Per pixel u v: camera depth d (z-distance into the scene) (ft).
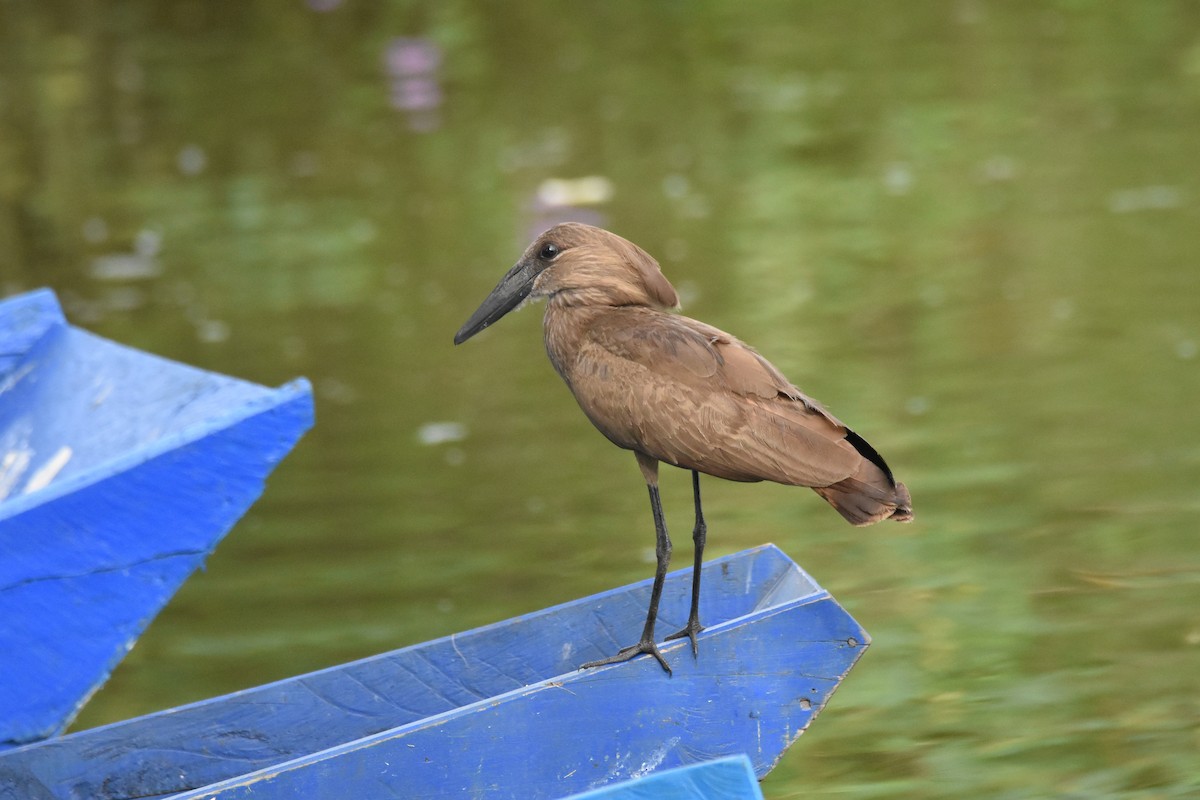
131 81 73.72
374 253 55.36
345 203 60.49
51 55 76.69
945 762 27.25
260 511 37.73
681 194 59.41
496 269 53.16
